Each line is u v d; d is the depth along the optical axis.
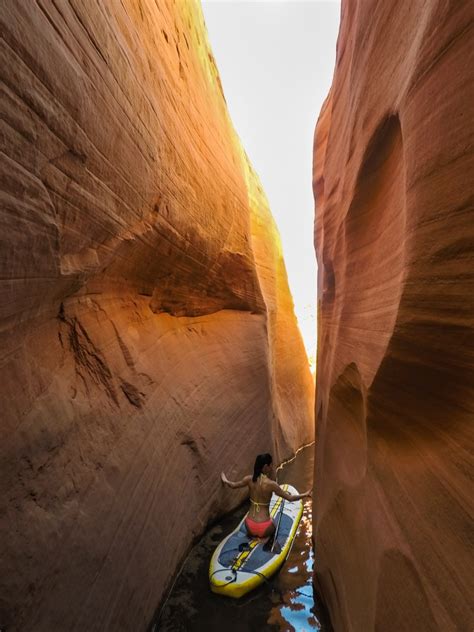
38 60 2.44
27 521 2.57
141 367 4.76
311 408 15.20
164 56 5.38
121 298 4.84
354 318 3.61
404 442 2.49
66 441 3.13
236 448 7.19
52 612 2.62
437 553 1.88
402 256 2.32
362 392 3.08
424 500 2.07
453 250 1.75
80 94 2.94
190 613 4.26
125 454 3.94
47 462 2.88
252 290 9.32
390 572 2.34
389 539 2.37
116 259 4.22
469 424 1.85
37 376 2.96
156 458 4.61
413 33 2.18
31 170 2.52
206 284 7.34
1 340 2.55
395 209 2.61
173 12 6.22
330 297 5.50
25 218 2.47
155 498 4.41
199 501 5.71
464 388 1.88
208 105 7.66
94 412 3.62
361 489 3.09
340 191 4.52
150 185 4.52
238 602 4.44
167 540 4.55
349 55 4.28
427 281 1.94
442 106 1.77
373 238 3.19
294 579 4.88
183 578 4.83
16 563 2.41
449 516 1.84
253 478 5.84
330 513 4.00
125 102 3.79
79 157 3.08
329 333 5.32
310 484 9.07
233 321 8.77
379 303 2.80
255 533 5.57
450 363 1.91
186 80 6.39
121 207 3.96
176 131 5.48
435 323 1.92
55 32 2.63
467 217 1.64
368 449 2.89
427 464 2.16
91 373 3.80
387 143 2.79
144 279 5.25
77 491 3.13
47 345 3.26
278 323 13.65
